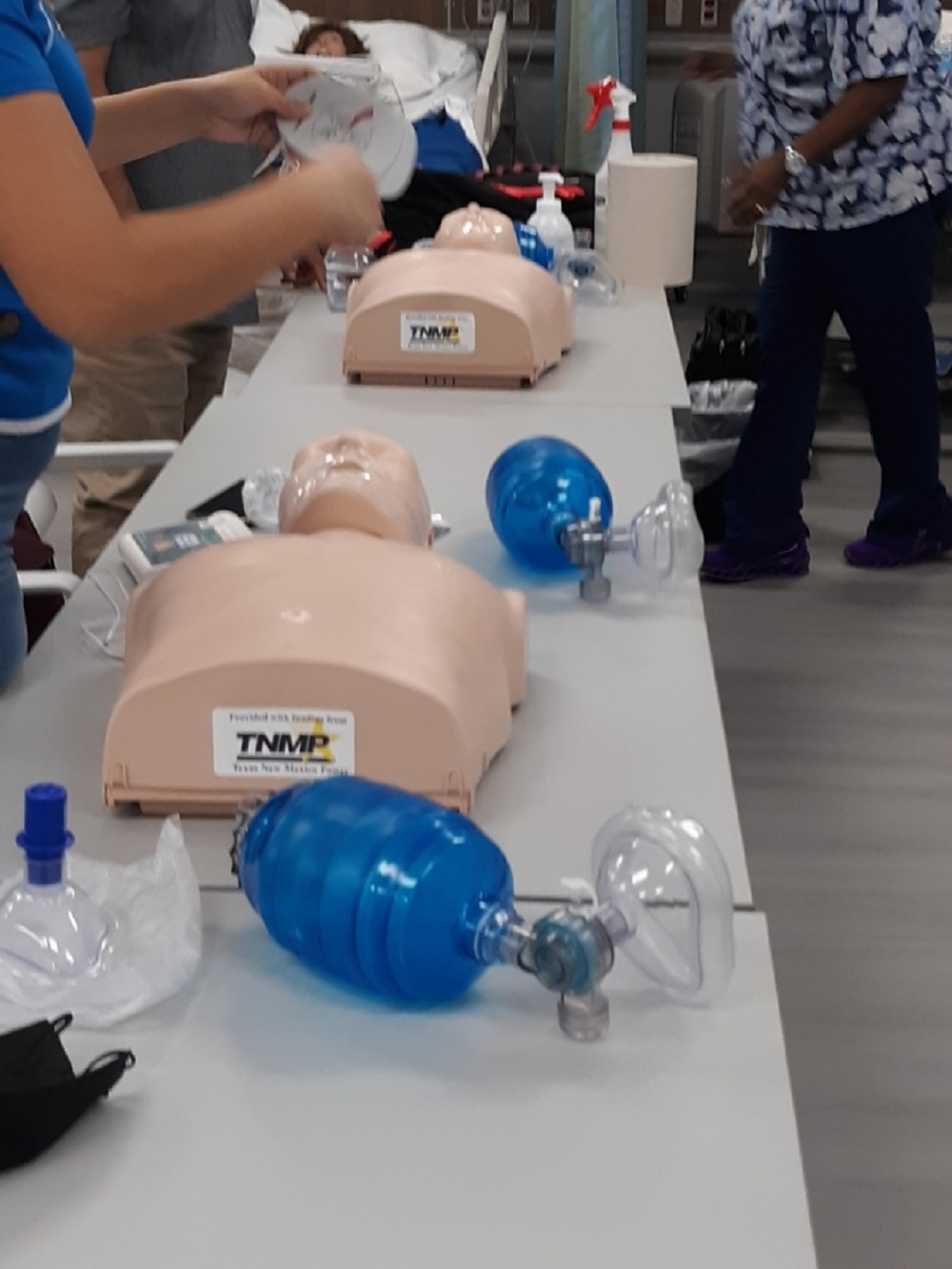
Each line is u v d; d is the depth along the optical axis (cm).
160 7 244
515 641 120
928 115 312
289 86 161
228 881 102
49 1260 71
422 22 525
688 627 139
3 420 115
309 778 105
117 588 145
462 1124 79
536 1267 70
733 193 319
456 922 86
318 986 91
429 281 212
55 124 97
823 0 295
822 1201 177
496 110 479
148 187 258
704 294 543
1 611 125
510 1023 87
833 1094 195
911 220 320
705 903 86
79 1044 85
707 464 366
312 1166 77
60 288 98
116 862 103
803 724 292
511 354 211
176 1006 89
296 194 109
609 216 277
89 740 118
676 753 117
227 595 110
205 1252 71
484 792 111
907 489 358
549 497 147
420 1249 72
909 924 231
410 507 135
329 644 104
